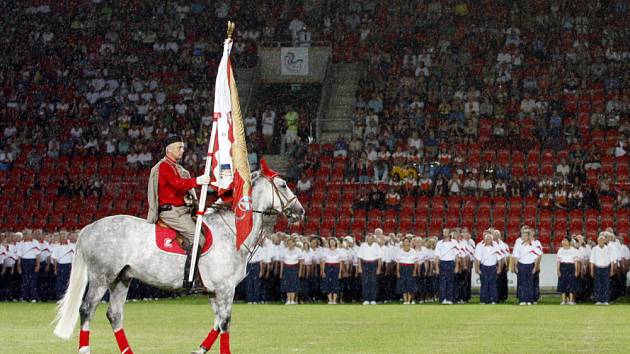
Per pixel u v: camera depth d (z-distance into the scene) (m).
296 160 92.62
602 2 106.38
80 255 30.52
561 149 89.94
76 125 102.00
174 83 106.00
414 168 88.19
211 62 108.88
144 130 99.88
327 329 43.38
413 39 107.31
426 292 71.38
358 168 89.38
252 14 113.50
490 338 38.56
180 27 113.00
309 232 84.44
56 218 90.75
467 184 85.19
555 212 81.69
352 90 104.19
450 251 68.81
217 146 32.34
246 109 101.25
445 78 102.00
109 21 114.50
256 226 31.83
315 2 113.88
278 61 106.00
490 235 68.56
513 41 104.56
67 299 30.30
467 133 93.00
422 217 83.62
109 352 33.44
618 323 46.97
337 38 109.94
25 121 103.19
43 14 115.94
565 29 105.06
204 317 52.12
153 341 37.62
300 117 99.81
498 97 96.75
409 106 97.88
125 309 60.28
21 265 72.50
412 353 32.75
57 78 108.44
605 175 85.12
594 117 93.19
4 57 111.75
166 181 30.66
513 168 88.31
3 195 93.38
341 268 69.56
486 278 68.38
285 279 69.50
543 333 40.91
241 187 31.06
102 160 96.44
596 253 66.81
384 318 51.12
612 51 100.94
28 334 40.66
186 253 30.22
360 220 84.31
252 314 55.16
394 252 71.88
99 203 91.12
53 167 96.31
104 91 106.25
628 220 80.19
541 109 94.75
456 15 108.81
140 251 30.12
